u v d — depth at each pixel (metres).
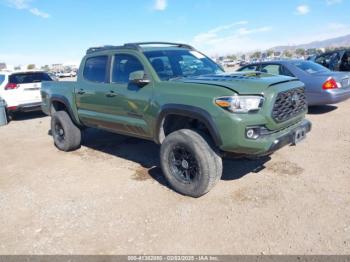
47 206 4.03
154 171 5.00
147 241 3.16
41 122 10.20
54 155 6.29
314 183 4.14
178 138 3.89
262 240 3.05
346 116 7.82
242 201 3.80
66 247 3.14
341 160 4.86
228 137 3.46
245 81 3.74
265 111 3.54
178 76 4.55
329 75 8.00
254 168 4.78
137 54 4.61
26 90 10.05
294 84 4.05
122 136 7.41
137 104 4.47
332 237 3.01
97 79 5.36
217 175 3.81
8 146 7.27
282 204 3.67
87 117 5.68
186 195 4.05
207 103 3.59
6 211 3.97
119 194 4.24
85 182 4.74
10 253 3.10
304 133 4.15
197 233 3.23
